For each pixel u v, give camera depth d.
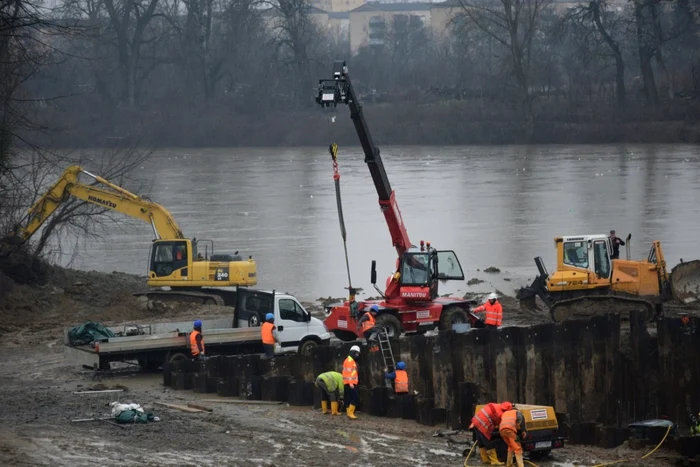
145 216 163.00
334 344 117.44
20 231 165.50
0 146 151.25
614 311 135.38
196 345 112.50
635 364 121.81
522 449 82.69
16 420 89.12
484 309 133.00
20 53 164.25
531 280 180.88
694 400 118.75
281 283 182.00
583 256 140.88
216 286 158.50
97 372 117.62
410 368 116.19
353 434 90.62
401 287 130.00
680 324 119.44
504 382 117.62
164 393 107.38
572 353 119.75
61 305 153.12
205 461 77.38
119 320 146.62
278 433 89.31
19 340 133.38
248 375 111.94
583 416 119.81
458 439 89.62
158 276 159.50
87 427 87.50
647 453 89.25
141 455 78.12
